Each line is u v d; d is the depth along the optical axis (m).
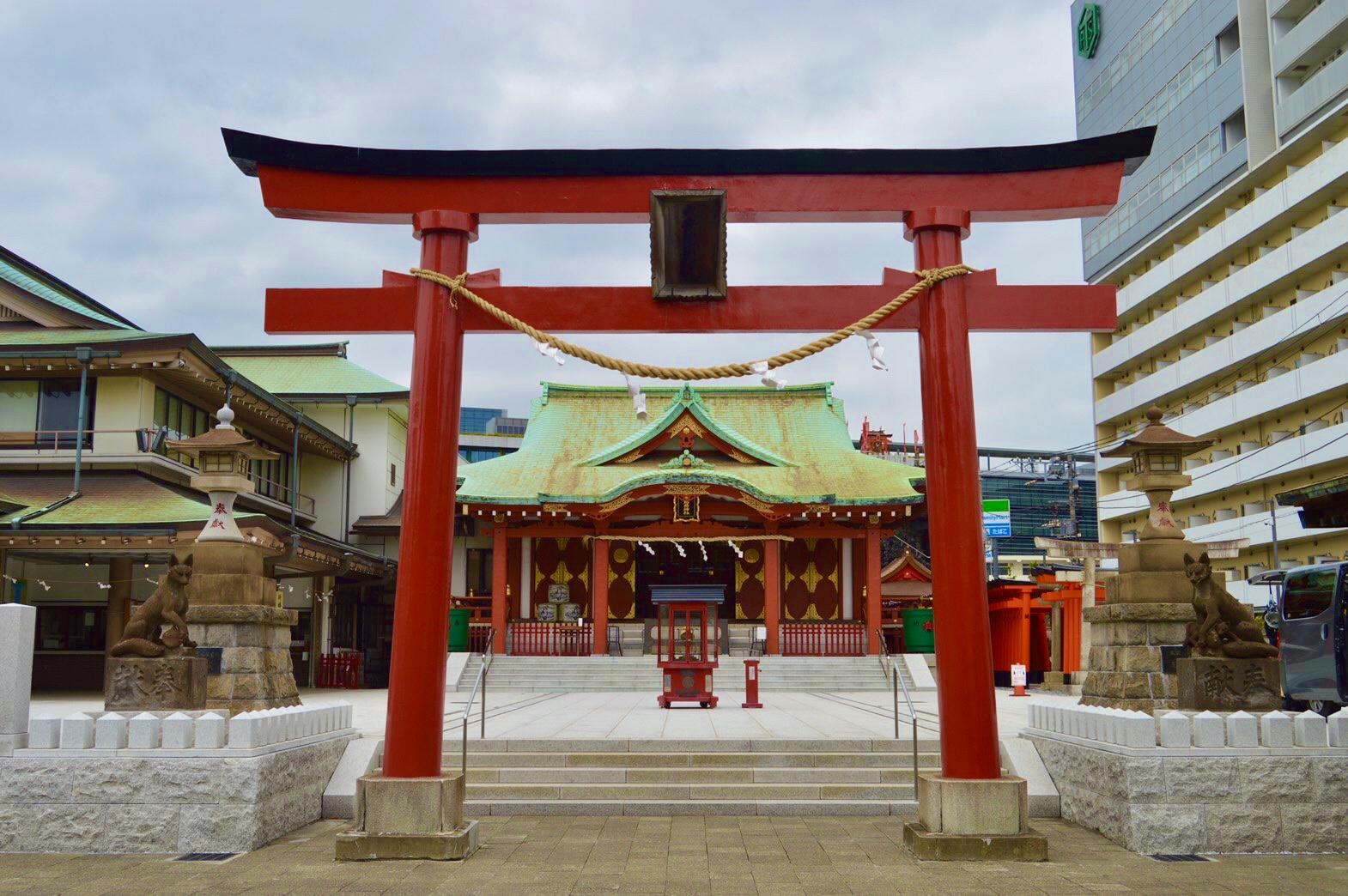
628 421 42.69
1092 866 9.16
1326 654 15.45
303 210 10.50
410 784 9.61
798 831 11.21
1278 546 45.41
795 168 10.51
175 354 30.72
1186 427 52.25
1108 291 10.48
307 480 44.19
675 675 22.45
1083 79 65.62
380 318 10.55
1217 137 51.50
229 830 9.83
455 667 31.12
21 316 34.88
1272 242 47.28
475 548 43.16
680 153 10.40
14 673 10.04
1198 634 11.40
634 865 9.34
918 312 10.59
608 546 34.88
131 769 9.91
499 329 10.55
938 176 10.57
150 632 11.43
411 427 10.20
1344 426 40.56
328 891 8.30
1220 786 9.80
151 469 31.89
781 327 10.54
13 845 9.80
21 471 31.92
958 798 9.59
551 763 13.57
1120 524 59.97
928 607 39.94
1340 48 44.78
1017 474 80.12
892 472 36.88
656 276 10.34
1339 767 9.82
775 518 34.34
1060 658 33.91
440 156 10.41
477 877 8.80
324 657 38.12
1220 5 51.44
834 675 31.33
